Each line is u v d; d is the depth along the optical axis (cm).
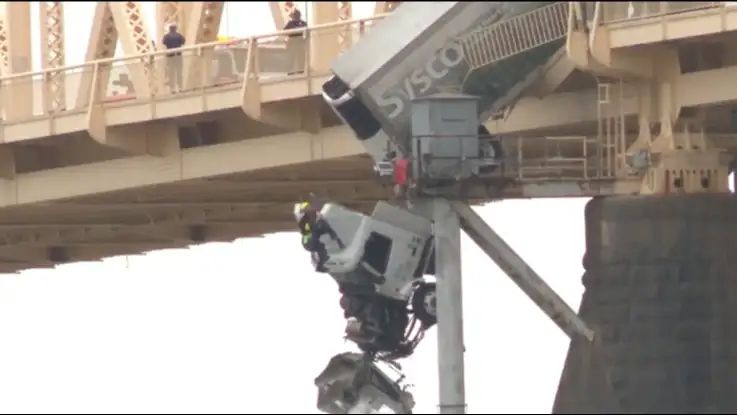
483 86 16938
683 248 17525
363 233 16788
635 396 17475
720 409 17450
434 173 16550
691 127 17800
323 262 16862
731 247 17650
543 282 16862
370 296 16900
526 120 18525
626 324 17525
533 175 16975
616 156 17675
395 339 16938
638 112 17825
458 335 16600
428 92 16862
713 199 17625
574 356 17600
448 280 16612
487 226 16688
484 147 16712
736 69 17500
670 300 17500
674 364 17475
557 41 17200
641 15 17500
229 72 19738
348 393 17088
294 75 19388
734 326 17575
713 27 17212
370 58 16850
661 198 17562
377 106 16838
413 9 16838
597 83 18000
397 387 17075
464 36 16862
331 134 19738
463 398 16600
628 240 17562
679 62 17800
